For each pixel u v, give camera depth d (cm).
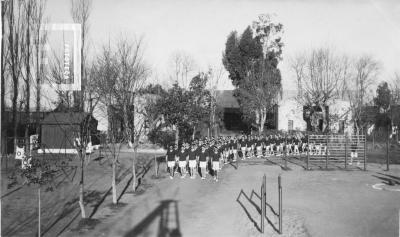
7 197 1883
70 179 2416
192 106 3622
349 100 5212
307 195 2014
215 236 1323
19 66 1822
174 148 2541
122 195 1992
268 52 5438
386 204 1816
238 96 5625
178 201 1848
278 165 3169
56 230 1394
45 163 1967
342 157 3356
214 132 4744
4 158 2306
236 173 2725
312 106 5241
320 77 5241
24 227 1427
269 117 5728
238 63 5500
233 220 1521
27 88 1906
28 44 1811
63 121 2275
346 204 1816
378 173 2792
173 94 3466
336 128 5091
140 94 2586
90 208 1716
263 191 1389
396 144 4716
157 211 1659
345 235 1344
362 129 4866
